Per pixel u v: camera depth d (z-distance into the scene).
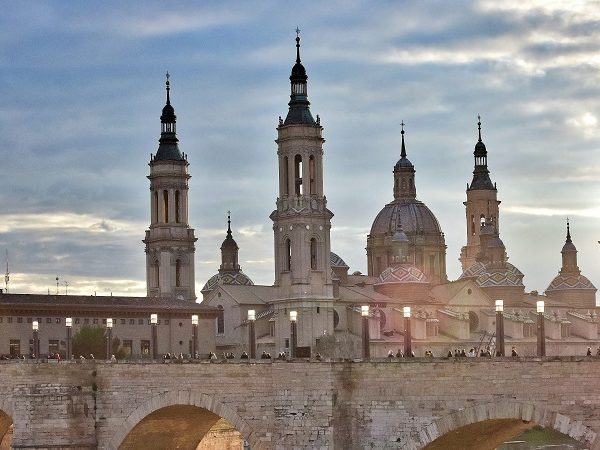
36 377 139.25
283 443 126.50
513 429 126.00
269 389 128.75
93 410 137.62
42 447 138.62
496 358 116.25
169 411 138.25
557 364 114.06
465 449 127.81
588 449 113.69
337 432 123.19
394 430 120.19
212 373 131.88
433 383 118.56
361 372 122.06
